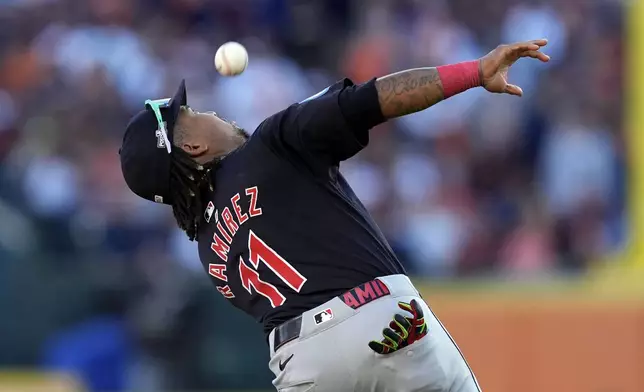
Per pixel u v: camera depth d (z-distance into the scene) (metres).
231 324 35.56
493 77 14.23
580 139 45.12
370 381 14.42
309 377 14.49
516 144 46.53
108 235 40.56
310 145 14.68
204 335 35.62
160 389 35.47
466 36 50.38
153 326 35.84
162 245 39.91
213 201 15.66
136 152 15.73
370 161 44.62
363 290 14.63
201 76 48.22
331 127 14.38
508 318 30.19
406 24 50.44
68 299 36.50
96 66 47.53
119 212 41.09
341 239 14.86
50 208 41.69
